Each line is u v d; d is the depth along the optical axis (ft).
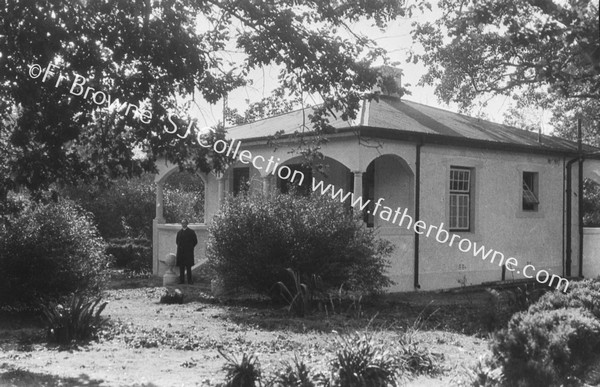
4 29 27.09
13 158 33.12
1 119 31.71
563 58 24.22
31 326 41.42
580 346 20.84
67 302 40.57
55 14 27.78
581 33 21.29
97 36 28.94
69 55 28.55
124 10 28.60
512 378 20.04
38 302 44.98
